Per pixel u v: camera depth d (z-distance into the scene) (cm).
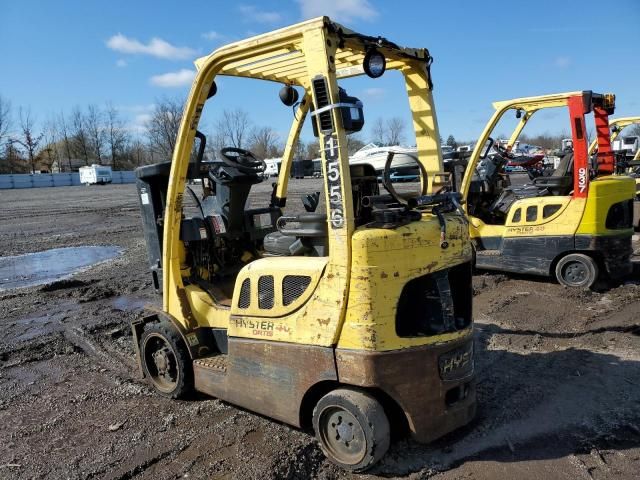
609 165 729
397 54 343
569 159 734
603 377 429
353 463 308
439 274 312
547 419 367
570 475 304
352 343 296
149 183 459
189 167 429
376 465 319
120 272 948
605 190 658
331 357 304
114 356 541
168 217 407
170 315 419
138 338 450
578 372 441
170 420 389
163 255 420
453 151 897
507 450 331
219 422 381
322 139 290
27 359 538
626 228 674
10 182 4969
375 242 288
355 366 295
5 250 1236
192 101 375
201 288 425
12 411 422
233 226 470
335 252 298
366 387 298
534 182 796
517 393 407
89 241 1342
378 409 299
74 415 410
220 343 409
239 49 330
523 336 528
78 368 511
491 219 843
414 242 299
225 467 325
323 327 306
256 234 482
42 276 946
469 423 364
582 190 666
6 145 6369
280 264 334
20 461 345
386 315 293
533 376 436
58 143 7175
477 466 316
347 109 288
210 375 387
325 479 310
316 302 310
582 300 639
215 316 406
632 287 680
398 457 326
